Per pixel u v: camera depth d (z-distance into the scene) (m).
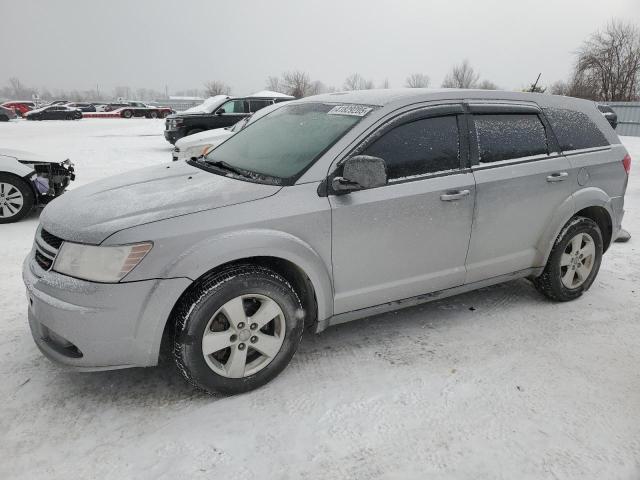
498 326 3.60
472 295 4.15
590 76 36.91
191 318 2.51
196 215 2.55
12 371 2.96
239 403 2.70
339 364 3.09
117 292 2.39
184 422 2.55
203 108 14.89
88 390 2.80
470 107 3.37
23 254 5.05
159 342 2.52
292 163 2.97
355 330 3.52
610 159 4.02
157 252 2.43
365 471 2.25
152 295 2.44
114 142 18.48
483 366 3.08
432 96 3.25
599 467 2.28
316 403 2.71
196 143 9.30
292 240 2.70
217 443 2.40
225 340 2.63
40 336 2.69
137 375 2.95
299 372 3.00
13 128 26.45
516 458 2.33
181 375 2.74
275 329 2.82
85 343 2.44
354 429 2.51
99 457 2.30
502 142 3.49
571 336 3.47
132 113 43.59
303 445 2.40
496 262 3.56
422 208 3.09
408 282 3.20
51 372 2.97
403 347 3.29
